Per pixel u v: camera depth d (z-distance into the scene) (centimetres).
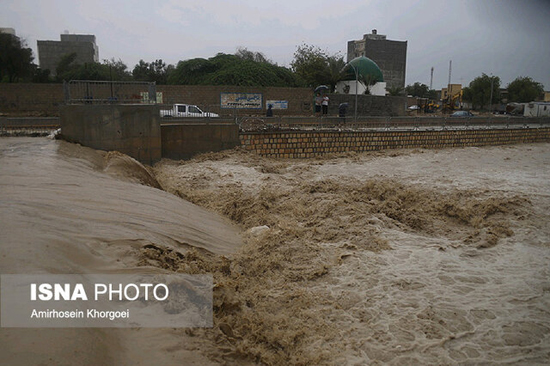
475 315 648
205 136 1881
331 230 1022
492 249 945
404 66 9588
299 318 636
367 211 1168
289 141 2075
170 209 1006
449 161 2122
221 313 596
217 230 1004
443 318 638
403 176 1730
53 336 382
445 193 1445
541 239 1015
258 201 1246
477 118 2928
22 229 597
